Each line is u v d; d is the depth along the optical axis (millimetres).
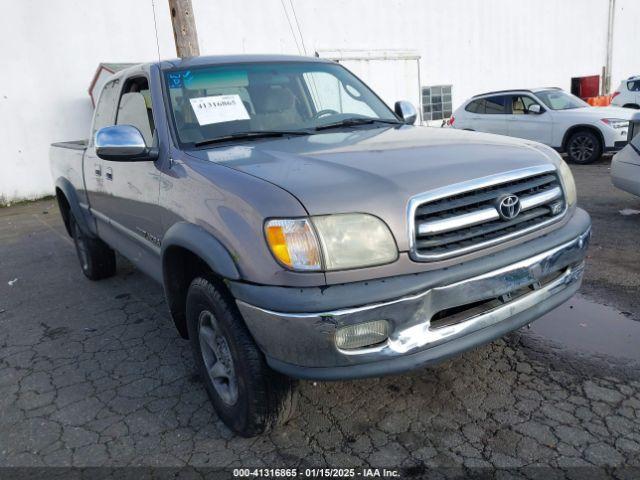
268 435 2773
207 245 2467
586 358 3293
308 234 2150
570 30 21094
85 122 11227
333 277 2164
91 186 4461
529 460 2457
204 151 2975
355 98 3977
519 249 2523
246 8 12680
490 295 2422
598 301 4125
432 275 2275
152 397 3232
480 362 3326
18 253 6906
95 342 4055
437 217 2312
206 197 2553
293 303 2148
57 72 10805
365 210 2203
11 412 3180
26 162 10773
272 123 3393
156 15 11648
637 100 16375
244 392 2529
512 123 11984
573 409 2797
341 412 2928
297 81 3744
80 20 10867
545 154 2842
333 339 2154
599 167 10383
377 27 15141
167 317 4445
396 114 4062
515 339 3590
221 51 12461
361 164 2479
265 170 2496
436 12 16438
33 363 3783
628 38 24109
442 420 2795
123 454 2717
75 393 3342
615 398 2863
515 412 2812
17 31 10328
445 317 2404
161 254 2934
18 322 4570
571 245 2729
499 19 18328
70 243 7250
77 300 5000
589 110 11062
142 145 3057
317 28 13969
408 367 2285
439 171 2396
